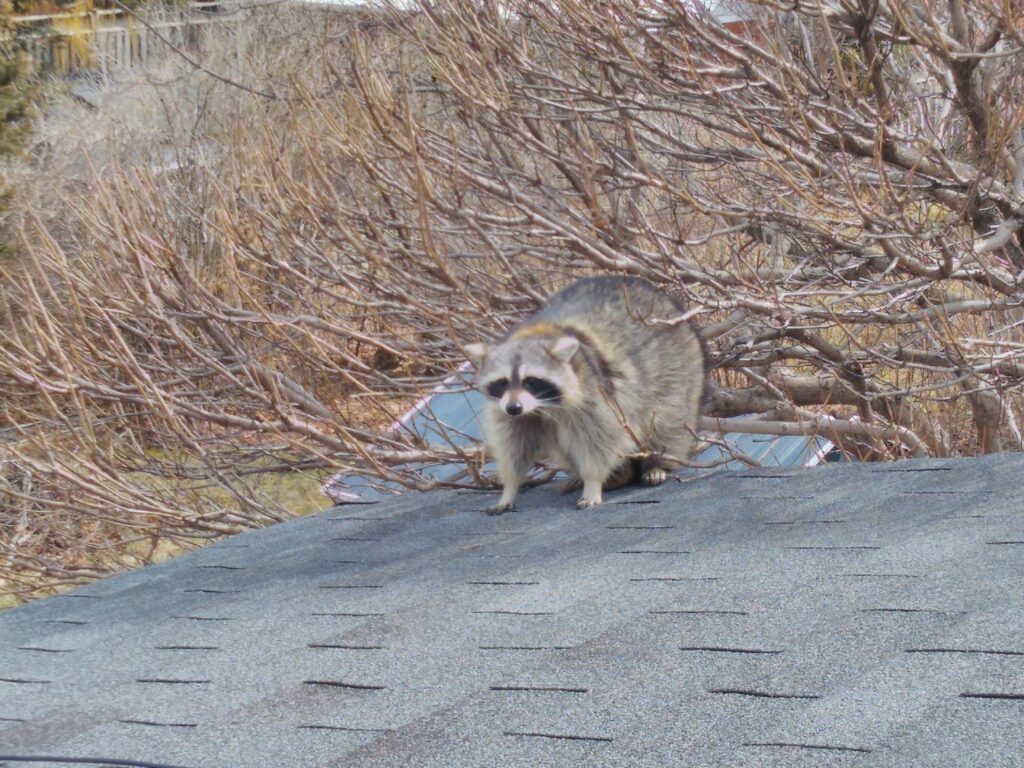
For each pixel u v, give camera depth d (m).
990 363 7.91
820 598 3.65
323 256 8.62
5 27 16.94
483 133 9.91
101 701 3.73
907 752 2.44
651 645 3.48
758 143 7.55
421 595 4.50
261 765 3.00
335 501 9.80
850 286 9.01
